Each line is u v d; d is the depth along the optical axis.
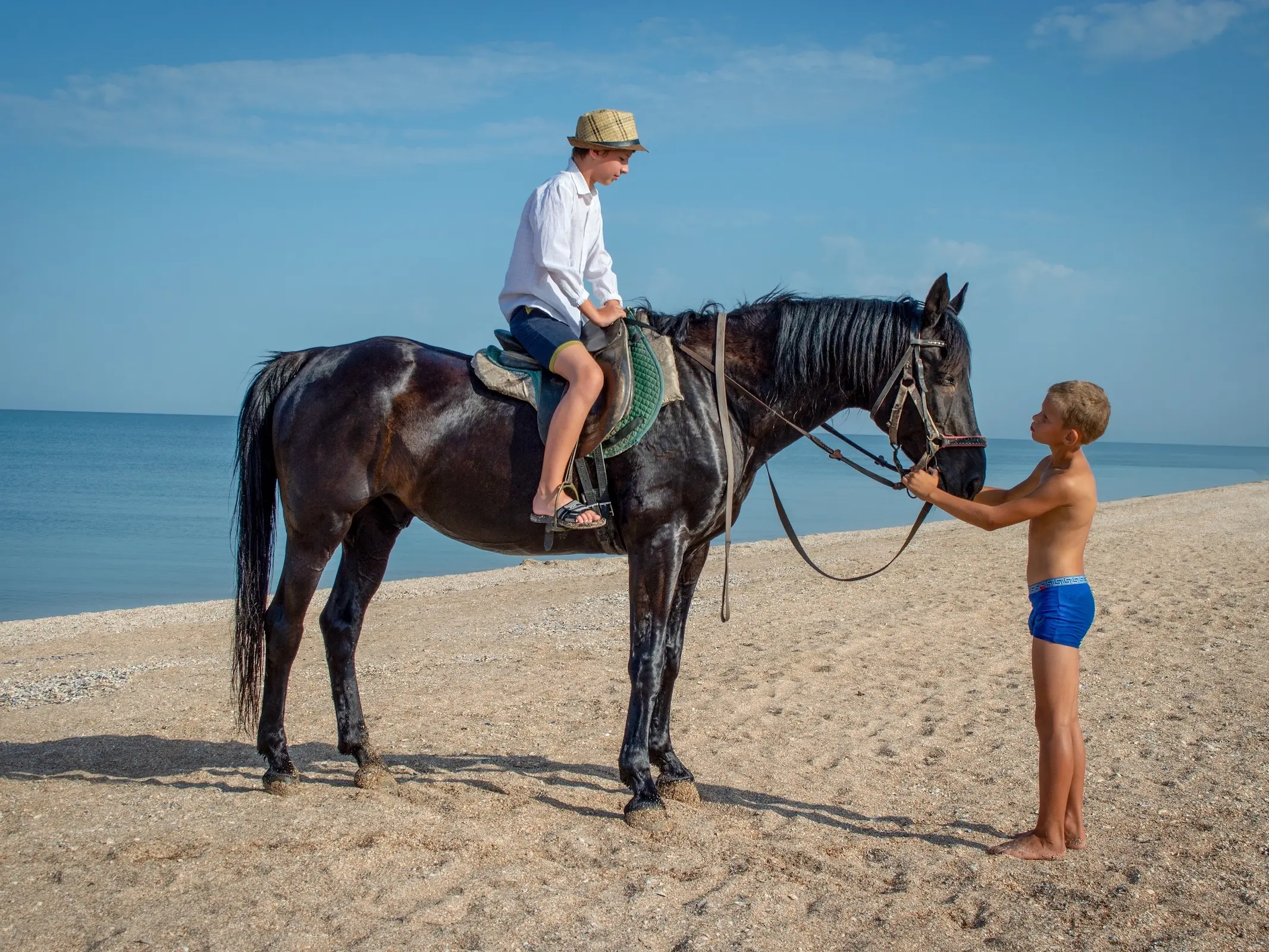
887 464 4.31
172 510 30.50
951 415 4.19
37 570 17.52
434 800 4.30
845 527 26.61
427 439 4.25
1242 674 6.61
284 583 4.41
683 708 5.93
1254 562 12.54
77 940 3.04
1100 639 7.85
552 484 3.91
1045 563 3.78
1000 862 3.65
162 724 5.77
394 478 4.34
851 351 4.21
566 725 5.62
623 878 3.51
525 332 4.08
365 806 4.23
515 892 3.35
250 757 5.06
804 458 100.94
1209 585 10.66
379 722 5.71
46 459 65.56
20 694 6.60
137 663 8.02
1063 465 3.76
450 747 5.19
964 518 3.89
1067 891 3.39
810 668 7.06
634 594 4.10
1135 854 3.70
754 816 4.14
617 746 5.23
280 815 4.11
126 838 3.85
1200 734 5.25
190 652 8.67
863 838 3.91
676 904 3.29
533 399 4.12
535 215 4.04
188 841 3.81
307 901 3.29
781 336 4.27
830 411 4.43
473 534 4.36
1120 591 10.29
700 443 4.07
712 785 4.56
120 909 3.25
